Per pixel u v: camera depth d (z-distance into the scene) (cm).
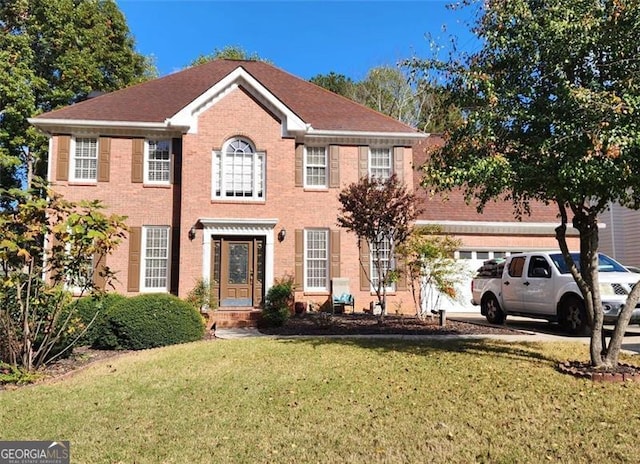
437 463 416
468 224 1811
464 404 571
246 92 1672
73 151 1694
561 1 666
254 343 997
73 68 2416
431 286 1666
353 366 763
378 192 1261
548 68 681
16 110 2120
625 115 587
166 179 1716
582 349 901
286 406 570
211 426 507
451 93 794
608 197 682
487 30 736
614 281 1068
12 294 795
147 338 1020
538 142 670
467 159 720
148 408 572
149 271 1669
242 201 1630
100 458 432
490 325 1345
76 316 935
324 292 1722
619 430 486
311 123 1809
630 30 618
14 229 770
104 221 805
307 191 1759
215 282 1606
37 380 740
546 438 468
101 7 2695
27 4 2319
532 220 1877
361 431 487
